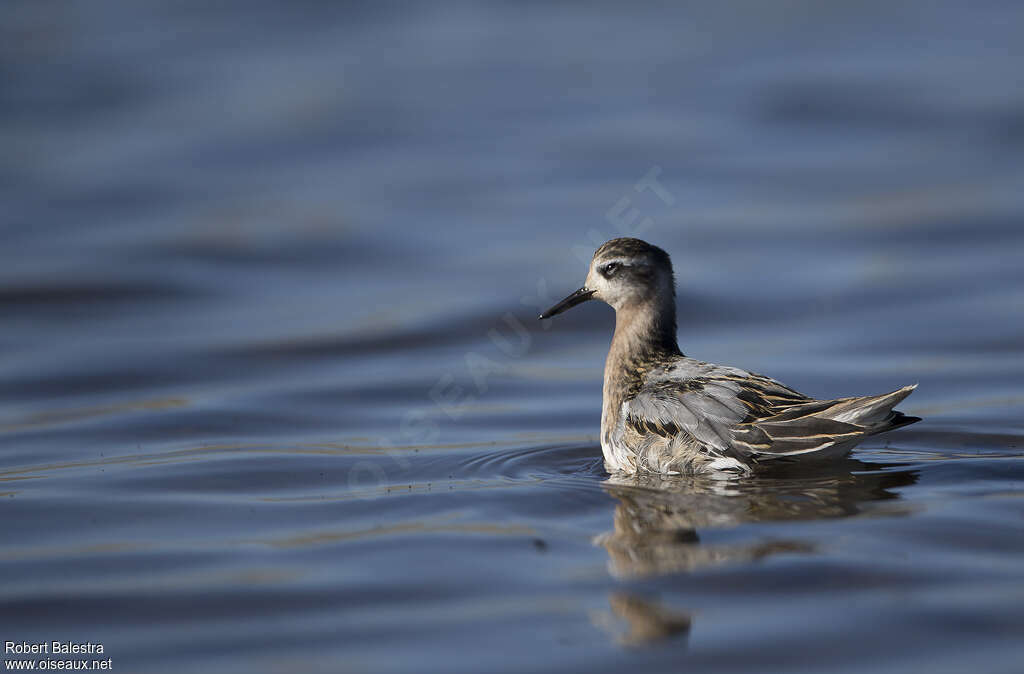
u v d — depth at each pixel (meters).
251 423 15.66
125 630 9.07
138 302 21.95
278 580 9.86
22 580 10.05
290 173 29.92
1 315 21.14
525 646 8.53
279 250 24.75
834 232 24.66
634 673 8.12
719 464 12.20
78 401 16.95
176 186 29.08
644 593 9.29
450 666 8.27
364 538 10.80
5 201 28.05
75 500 12.30
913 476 12.03
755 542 10.21
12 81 36.78
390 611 9.19
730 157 29.86
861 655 8.23
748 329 19.88
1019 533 10.24
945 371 17.12
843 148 30.22
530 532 10.79
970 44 38.34
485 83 36.28
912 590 9.16
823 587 9.27
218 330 20.36
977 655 8.18
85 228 26.19
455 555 10.26
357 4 45.00
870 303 20.78
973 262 22.58
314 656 8.50
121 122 33.97
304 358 18.98
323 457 13.93
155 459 13.95
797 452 11.74
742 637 8.52
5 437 15.15
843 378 17.02
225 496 12.37
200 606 9.42
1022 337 18.59
